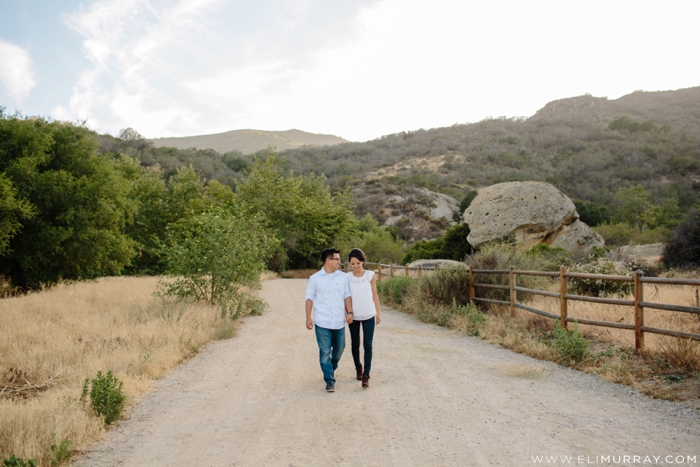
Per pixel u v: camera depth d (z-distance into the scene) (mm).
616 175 77938
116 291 16875
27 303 13008
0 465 3377
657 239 40219
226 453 3906
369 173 101000
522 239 23922
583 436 4109
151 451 3986
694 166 77125
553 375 6184
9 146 19797
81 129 21766
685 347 5961
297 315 12688
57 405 4742
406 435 4203
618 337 7699
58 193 19891
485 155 102875
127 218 25234
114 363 6641
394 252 35750
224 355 7855
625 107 155500
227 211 14281
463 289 12203
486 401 5137
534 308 9531
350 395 5461
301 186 41688
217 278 12922
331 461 3695
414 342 8609
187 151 102875
